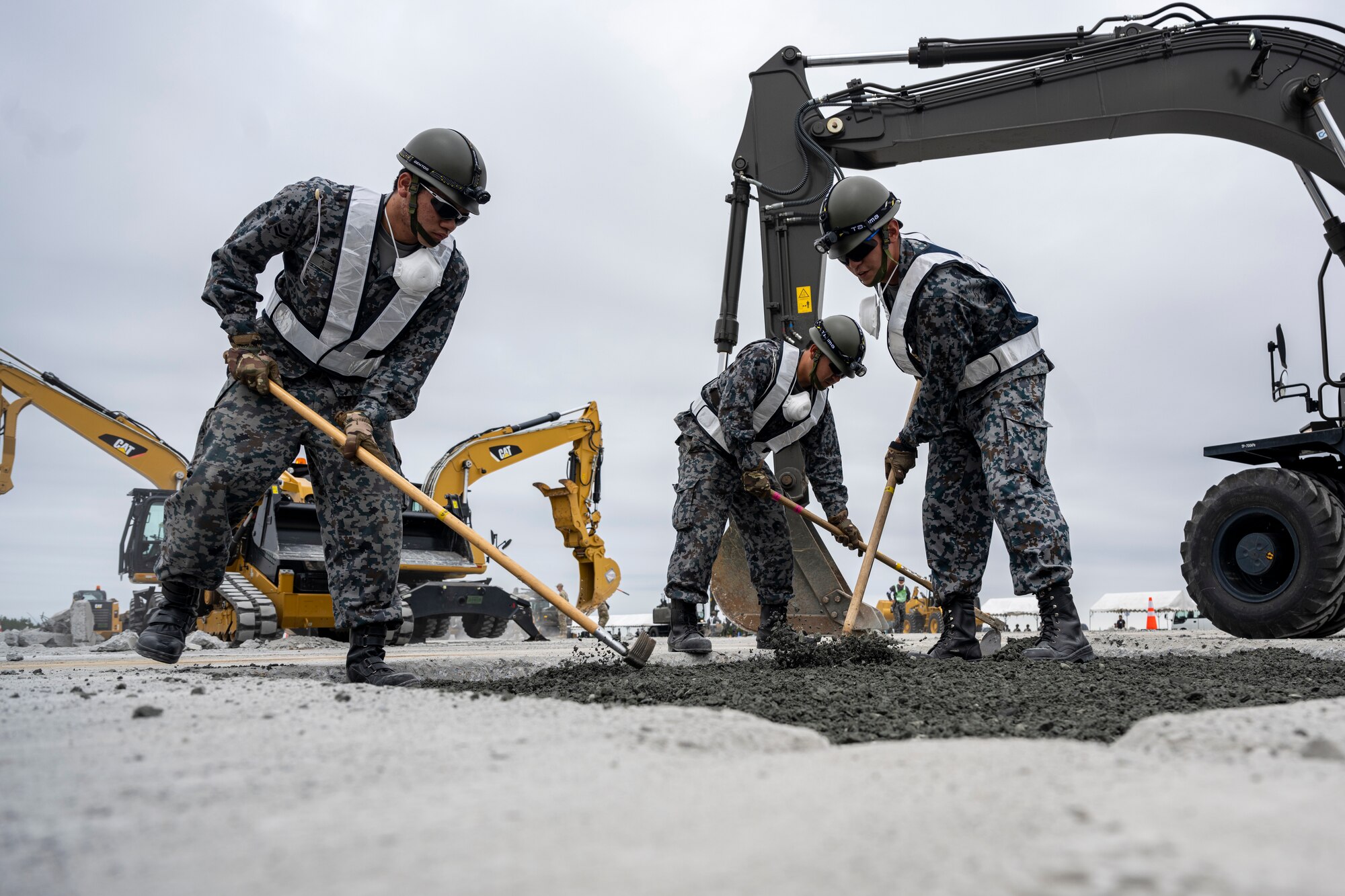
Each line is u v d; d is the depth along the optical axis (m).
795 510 5.81
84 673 4.01
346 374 3.79
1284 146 6.88
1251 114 6.85
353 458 3.57
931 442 4.87
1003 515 4.31
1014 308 4.45
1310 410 6.80
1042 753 1.49
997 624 5.49
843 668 4.00
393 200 3.67
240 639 10.15
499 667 5.00
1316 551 6.15
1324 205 6.90
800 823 1.07
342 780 1.39
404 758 1.56
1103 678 3.43
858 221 4.42
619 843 1.01
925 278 4.36
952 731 2.23
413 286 3.66
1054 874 0.84
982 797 1.16
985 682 3.25
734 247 7.65
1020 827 1.01
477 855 0.98
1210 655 4.89
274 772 1.45
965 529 4.82
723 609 7.34
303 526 11.71
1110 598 25.92
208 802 1.25
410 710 2.21
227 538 3.70
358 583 3.70
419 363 3.83
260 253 3.64
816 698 2.83
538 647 10.09
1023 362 4.41
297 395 3.74
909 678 3.42
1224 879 0.80
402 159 3.60
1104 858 0.88
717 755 1.62
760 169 7.63
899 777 1.30
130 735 1.83
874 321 4.68
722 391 5.71
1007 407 4.38
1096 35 7.25
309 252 3.63
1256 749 1.54
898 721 2.40
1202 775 1.27
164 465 14.42
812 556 7.06
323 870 0.94
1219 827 0.97
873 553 5.16
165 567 3.65
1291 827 0.97
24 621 18.95
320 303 3.65
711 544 5.69
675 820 1.10
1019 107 7.23
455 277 3.87
